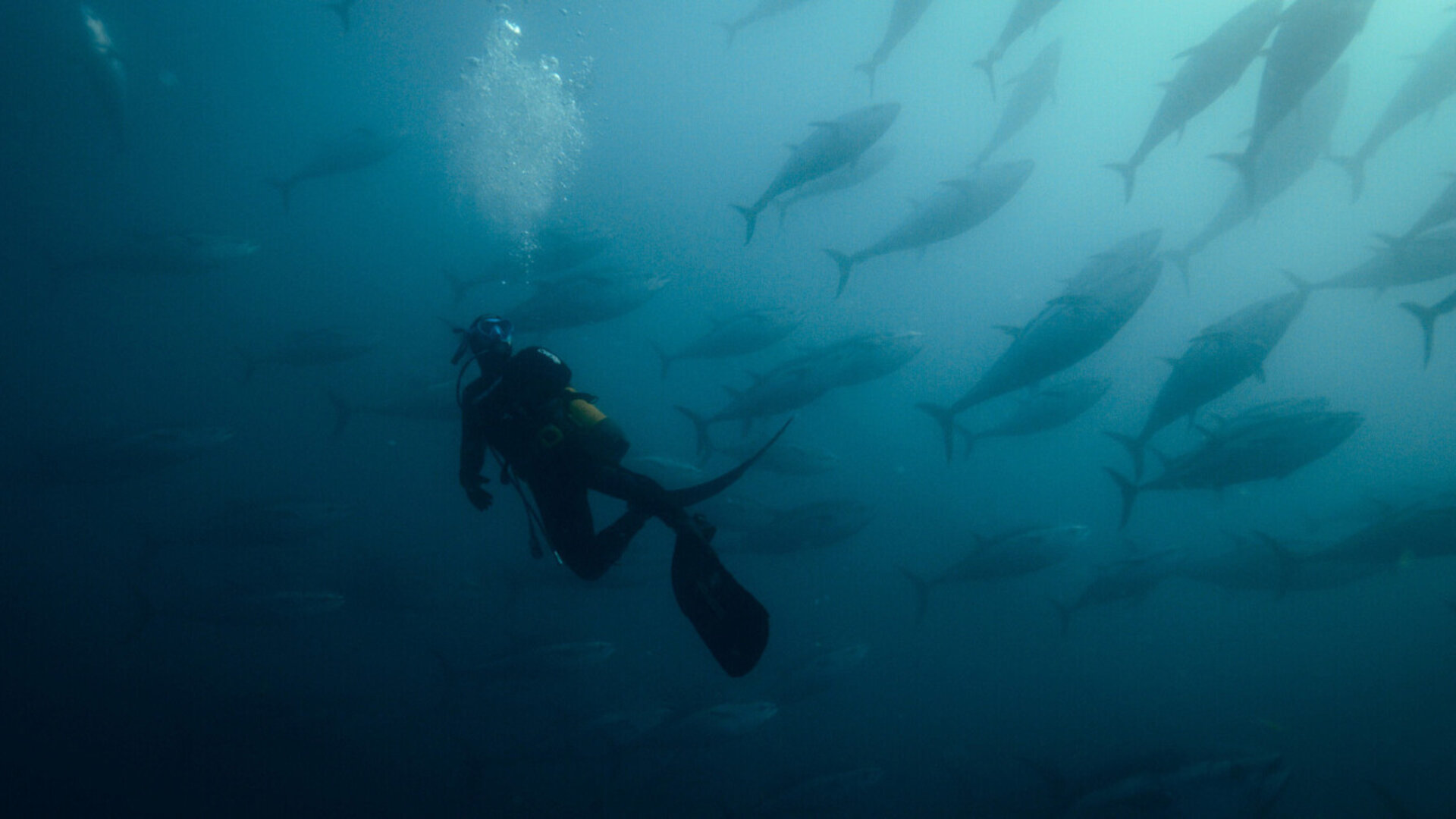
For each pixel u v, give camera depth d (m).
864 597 14.63
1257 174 9.58
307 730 9.55
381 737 11.43
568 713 8.84
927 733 11.28
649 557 9.39
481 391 2.16
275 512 9.39
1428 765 9.59
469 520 16.25
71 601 15.86
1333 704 11.50
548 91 17.44
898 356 8.89
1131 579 8.92
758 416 9.16
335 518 9.69
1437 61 8.25
